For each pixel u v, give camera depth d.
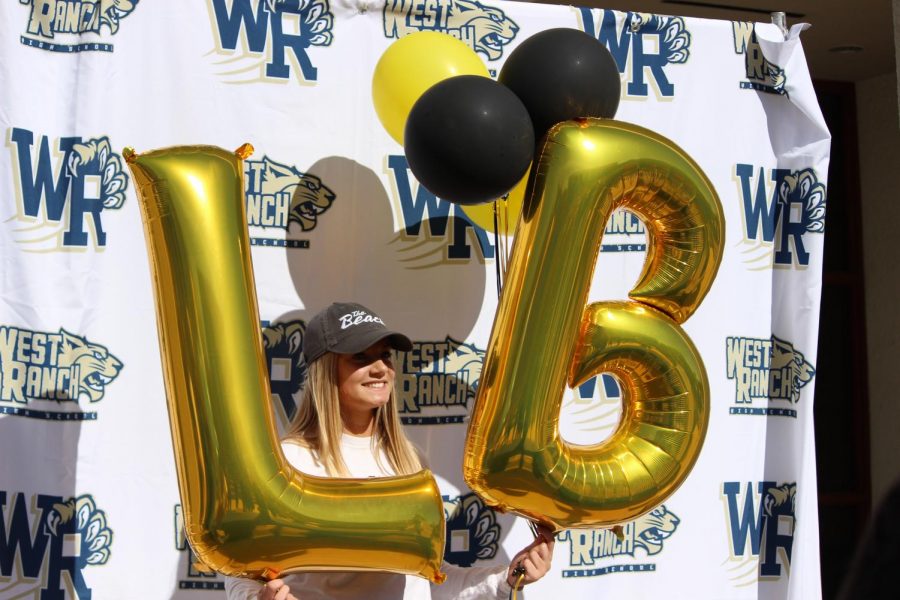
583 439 3.06
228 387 2.16
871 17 4.16
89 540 2.73
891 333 4.64
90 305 2.76
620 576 3.04
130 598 2.75
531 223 2.32
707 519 3.10
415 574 2.30
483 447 2.31
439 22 2.98
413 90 2.60
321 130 2.91
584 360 2.37
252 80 2.87
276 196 2.88
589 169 2.30
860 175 4.83
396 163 2.95
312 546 2.20
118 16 2.80
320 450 2.49
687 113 3.13
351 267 2.92
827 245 4.79
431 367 2.96
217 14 2.85
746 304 3.15
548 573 3.01
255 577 2.23
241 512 2.15
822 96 4.86
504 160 2.25
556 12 3.05
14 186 2.73
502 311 2.35
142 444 2.78
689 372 2.41
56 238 2.75
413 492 2.27
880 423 4.66
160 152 2.21
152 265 2.20
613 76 2.44
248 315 2.21
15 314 2.72
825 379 4.72
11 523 2.70
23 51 2.74
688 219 2.40
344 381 2.51
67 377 2.74
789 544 3.14
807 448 3.12
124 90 2.80
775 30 3.20
